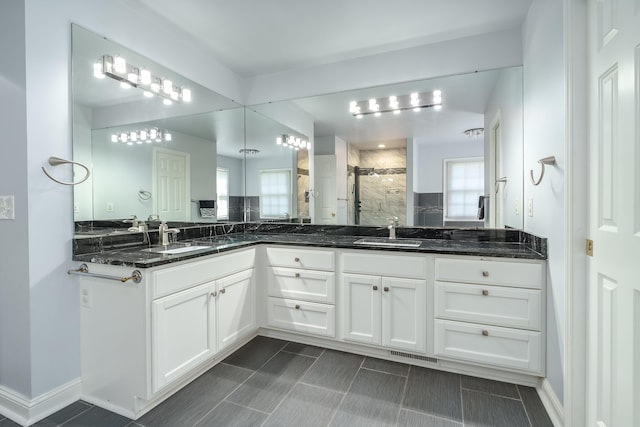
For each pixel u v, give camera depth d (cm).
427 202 258
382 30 225
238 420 153
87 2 176
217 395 173
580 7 132
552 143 156
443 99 248
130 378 156
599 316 124
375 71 263
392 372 197
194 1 192
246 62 277
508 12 204
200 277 185
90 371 168
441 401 167
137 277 152
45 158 156
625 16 105
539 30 178
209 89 268
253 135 311
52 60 159
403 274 202
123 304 158
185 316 174
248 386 182
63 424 150
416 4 195
